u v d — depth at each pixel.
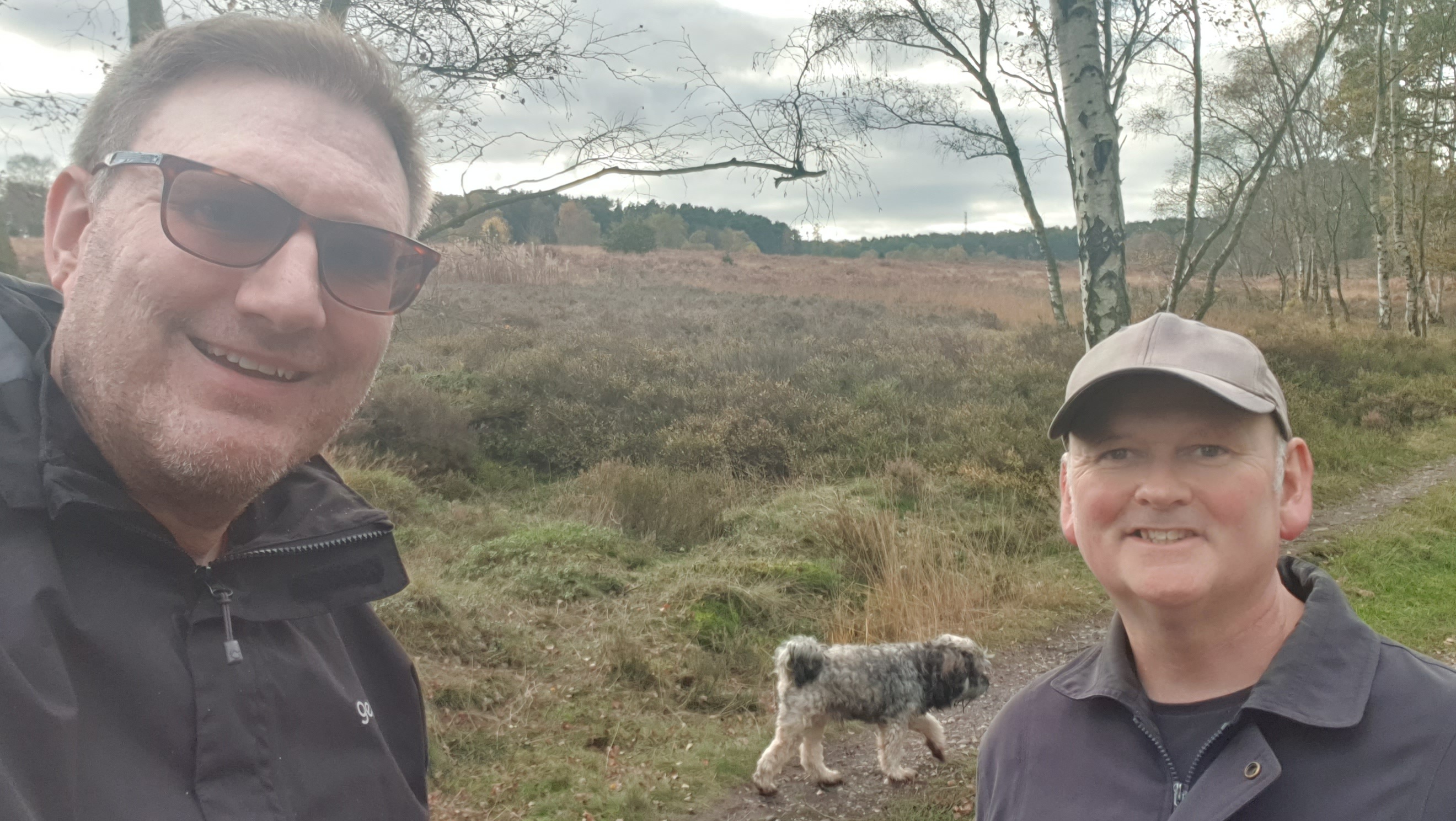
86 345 1.19
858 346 17.77
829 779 4.72
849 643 6.32
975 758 4.92
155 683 1.18
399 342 16.81
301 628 1.46
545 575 7.23
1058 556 8.22
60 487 1.13
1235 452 1.33
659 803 4.52
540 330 19.41
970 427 11.48
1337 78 27.92
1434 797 1.10
